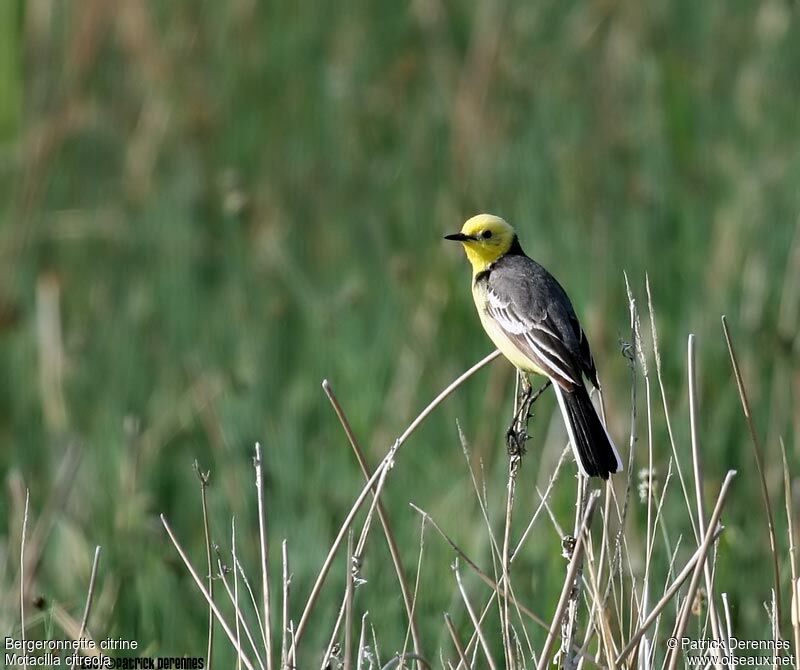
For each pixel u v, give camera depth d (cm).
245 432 1325
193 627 1080
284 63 2012
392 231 1711
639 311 1419
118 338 1564
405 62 1964
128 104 1975
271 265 1648
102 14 1942
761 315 1406
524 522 1155
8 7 1761
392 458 799
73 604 1088
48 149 1842
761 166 1664
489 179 1712
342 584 1101
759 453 793
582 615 964
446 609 1052
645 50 1922
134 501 1245
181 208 1752
